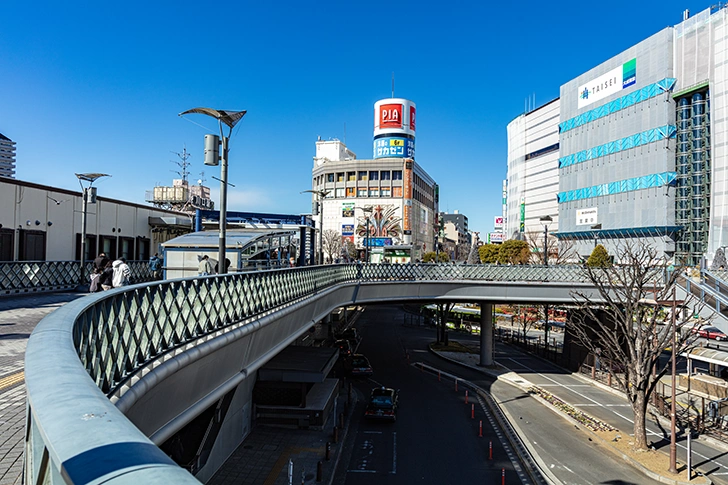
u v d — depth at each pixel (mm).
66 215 26812
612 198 86500
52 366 2453
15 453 5391
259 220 33969
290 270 15875
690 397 29141
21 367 8836
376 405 26125
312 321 20156
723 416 25031
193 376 9148
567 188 98562
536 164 119500
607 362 33125
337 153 128625
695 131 73625
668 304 24500
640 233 79938
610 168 87188
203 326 9438
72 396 1960
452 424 26031
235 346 11008
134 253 33625
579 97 95500
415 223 111312
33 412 1878
